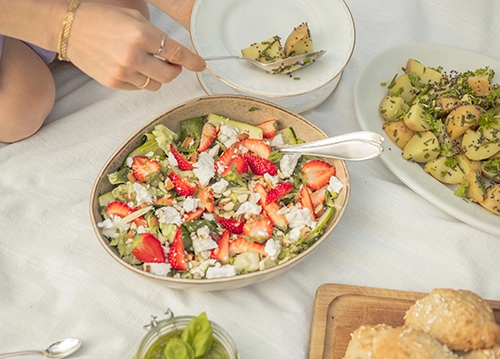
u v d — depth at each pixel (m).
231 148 0.89
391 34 1.10
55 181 0.93
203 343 0.71
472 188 0.90
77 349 0.80
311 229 0.84
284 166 0.87
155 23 1.12
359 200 0.93
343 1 0.99
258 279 0.79
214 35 0.96
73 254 0.87
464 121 0.92
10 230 0.89
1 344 0.81
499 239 0.90
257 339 0.82
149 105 1.01
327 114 1.01
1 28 0.79
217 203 0.86
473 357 0.73
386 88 1.00
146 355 0.73
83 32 0.76
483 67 1.02
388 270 0.88
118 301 0.84
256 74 0.93
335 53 0.96
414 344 0.71
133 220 0.83
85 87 1.04
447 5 1.11
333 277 0.87
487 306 0.76
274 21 0.99
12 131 0.94
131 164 0.86
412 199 0.93
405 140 0.95
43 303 0.83
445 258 0.89
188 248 0.82
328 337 0.80
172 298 0.84
